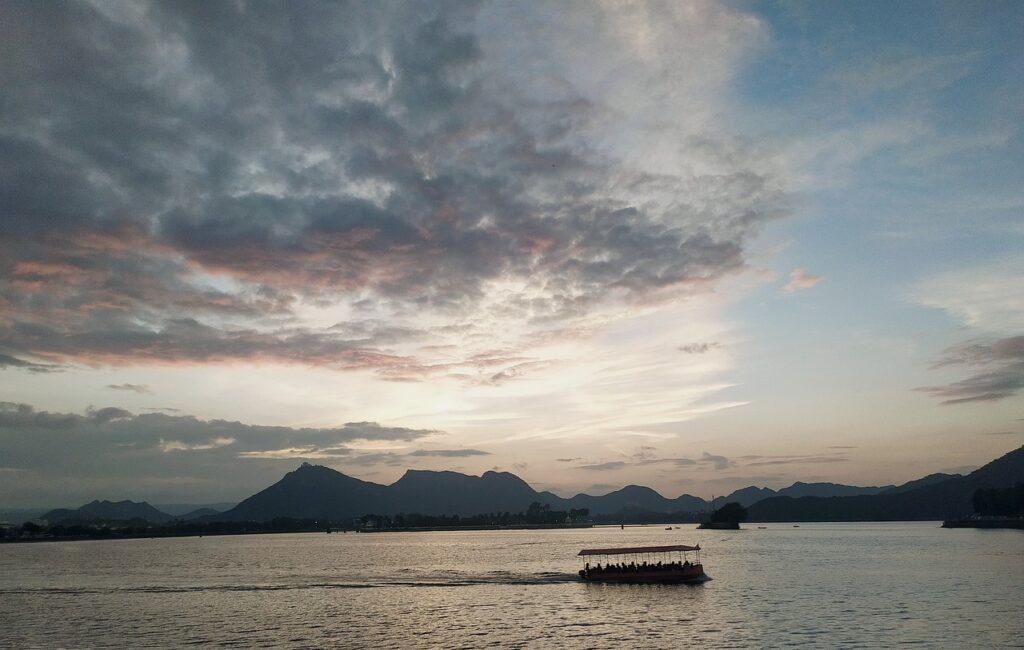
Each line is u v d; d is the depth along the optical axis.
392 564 195.88
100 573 173.00
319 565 195.75
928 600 100.19
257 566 194.88
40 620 95.12
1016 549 192.25
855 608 94.12
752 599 104.62
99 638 81.94
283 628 87.25
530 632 82.44
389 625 88.62
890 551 199.88
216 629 87.06
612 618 90.69
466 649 74.19
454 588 127.19
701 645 73.69
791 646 72.31
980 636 75.56
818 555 191.88
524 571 163.75
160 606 108.12
